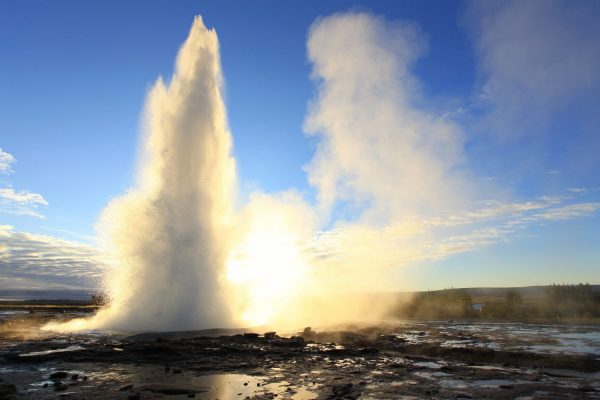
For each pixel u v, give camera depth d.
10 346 18.73
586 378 13.56
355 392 11.68
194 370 14.45
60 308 65.81
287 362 16.14
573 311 38.28
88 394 11.16
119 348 17.72
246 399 10.83
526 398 11.06
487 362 16.72
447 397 11.16
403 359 17.20
